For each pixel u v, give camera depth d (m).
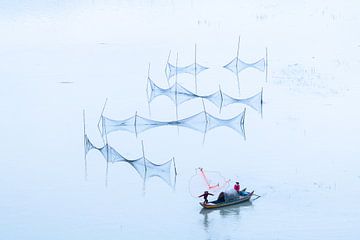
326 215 47.06
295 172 54.78
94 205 50.88
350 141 61.06
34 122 71.56
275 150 59.97
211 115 70.25
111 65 93.44
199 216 48.28
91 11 139.12
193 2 141.88
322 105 71.56
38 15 138.12
